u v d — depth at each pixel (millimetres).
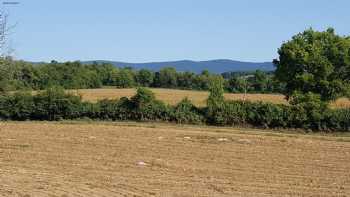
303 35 77875
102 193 25531
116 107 67125
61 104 67250
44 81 122750
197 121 65875
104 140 45906
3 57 43250
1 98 67562
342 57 74562
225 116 65000
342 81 74188
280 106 65188
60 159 35750
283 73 77125
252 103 66312
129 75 154750
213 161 36625
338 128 62000
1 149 39500
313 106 64000
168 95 112062
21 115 67438
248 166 35031
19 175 29578
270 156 39719
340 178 31641
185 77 159625
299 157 39688
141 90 67062
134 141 45844
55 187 26500
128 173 31297
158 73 161750
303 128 63156
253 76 137500
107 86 148875
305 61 74125
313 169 34688
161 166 34062
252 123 64875
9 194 24469
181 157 38031
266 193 26891
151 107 66625
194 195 25609
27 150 39344
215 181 29594
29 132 50875
